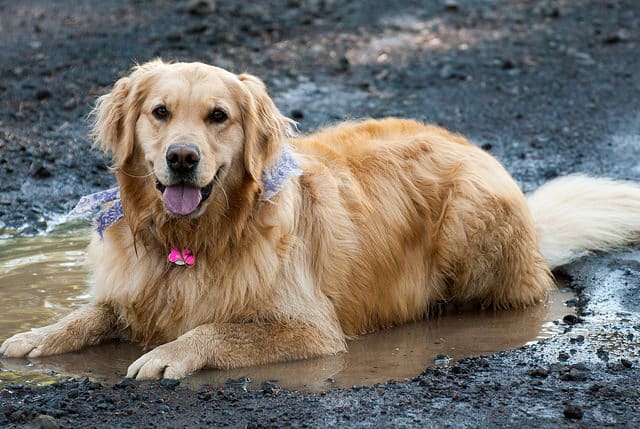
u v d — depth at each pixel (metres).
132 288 8.46
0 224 11.89
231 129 8.17
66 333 8.44
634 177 13.84
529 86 18.50
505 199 9.95
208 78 8.16
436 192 9.91
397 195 9.70
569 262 10.95
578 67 19.64
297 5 23.72
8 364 8.06
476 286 9.98
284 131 8.72
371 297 9.30
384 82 18.52
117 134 8.44
